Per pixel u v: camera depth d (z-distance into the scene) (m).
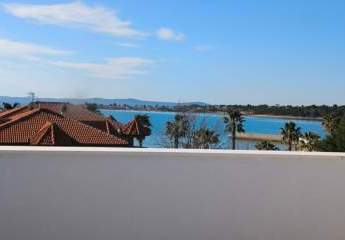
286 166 5.03
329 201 5.13
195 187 4.80
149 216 4.70
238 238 4.91
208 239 4.84
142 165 4.69
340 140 12.32
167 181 4.74
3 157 4.43
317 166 5.10
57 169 4.53
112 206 4.63
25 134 28.00
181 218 4.77
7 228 4.44
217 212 4.86
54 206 4.52
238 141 29.59
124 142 29.14
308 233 5.08
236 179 4.90
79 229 4.56
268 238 4.98
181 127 26.59
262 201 4.96
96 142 27.66
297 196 5.05
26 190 4.47
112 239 4.63
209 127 27.05
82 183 4.57
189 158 4.79
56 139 26.33
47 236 4.50
